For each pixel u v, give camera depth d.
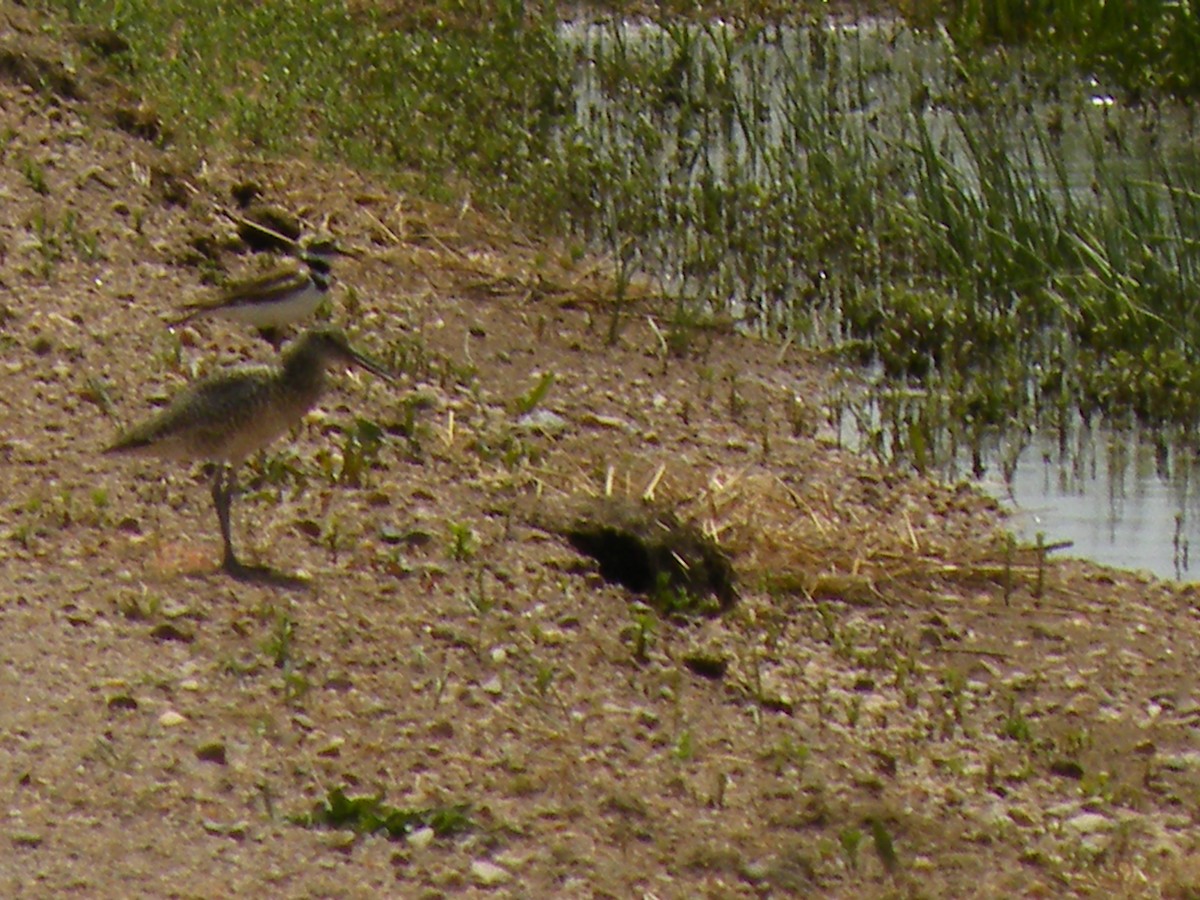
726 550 12.91
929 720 11.08
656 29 27.80
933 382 17.00
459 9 26.75
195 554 11.23
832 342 17.91
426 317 16.66
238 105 20.06
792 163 21.67
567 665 10.77
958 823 9.90
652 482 13.66
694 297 18.38
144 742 9.31
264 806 9.00
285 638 10.35
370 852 8.80
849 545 13.39
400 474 13.00
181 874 8.40
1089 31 26.42
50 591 10.55
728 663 11.26
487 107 22.73
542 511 12.48
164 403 13.28
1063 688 11.73
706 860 9.16
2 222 15.67
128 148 17.84
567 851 9.04
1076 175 21.88
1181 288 18.11
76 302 14.66
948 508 14.69
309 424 13.52
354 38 23.98
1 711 9.35
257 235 17.19
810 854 9.33
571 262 18.73
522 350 16.39
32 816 8.63
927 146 20.17
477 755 9.74
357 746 9.60
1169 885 9.51
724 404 16.12
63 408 12.95
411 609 11.06
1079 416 16.58
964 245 19.20
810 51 26.36
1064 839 9.90
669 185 21.17
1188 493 15.29
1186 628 12.76
